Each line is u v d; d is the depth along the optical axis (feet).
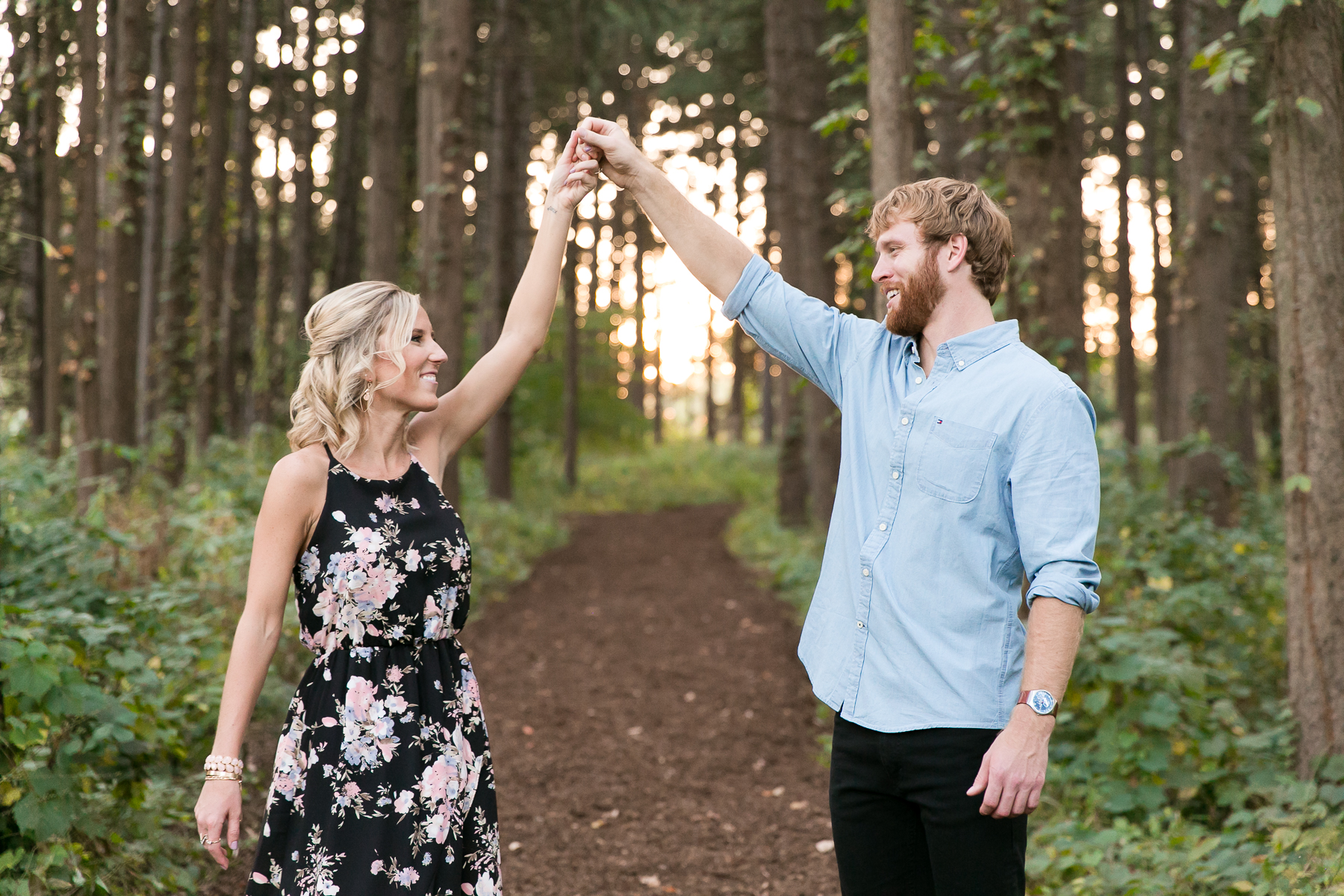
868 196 16.87
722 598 31.73
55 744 9.56
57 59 24.50
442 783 6.57
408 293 7.09
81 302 23.88
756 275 7.38
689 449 95.81
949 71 30.19
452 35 29.63
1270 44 11.71
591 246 84.12
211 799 6.30
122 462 25.70
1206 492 26.20
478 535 37.73
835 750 6.70
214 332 38.93
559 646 25.13
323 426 6.79
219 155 38.93
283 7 45.50
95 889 8.92
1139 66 43.37
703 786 15.38
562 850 12.89
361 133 53.06
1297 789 11.04
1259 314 30.66
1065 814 12.39
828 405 39.37
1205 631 16.85
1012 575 6.30
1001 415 6.15
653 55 66.74
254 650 6.47
